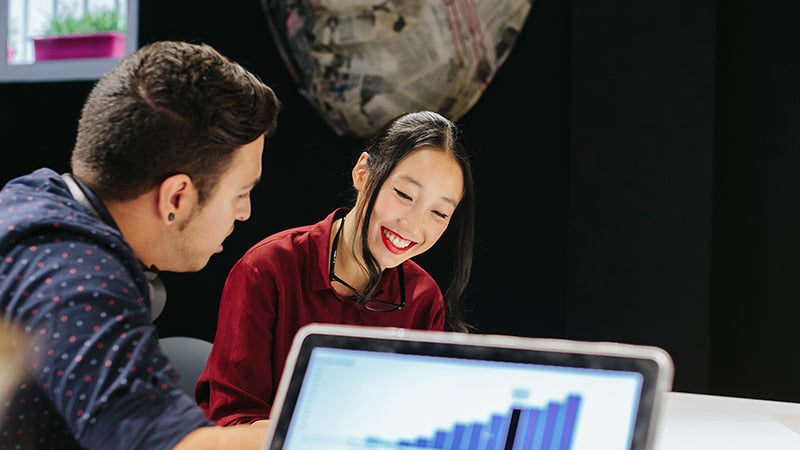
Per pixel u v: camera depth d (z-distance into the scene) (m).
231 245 3.87
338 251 1.91
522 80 3.46
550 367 0.91
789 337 3.30
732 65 3.32
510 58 3.47
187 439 1.01
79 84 4.10
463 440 0.90
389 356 0.97
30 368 1.04
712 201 3.22
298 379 0.97
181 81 1.17
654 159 3.26
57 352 1.02
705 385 3.24
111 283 1.06
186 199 1.20
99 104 1.19
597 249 3.33
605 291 3.33
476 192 3.54
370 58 3.56
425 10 3.48
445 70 3.49
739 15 3.31
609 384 0.89
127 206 1.19
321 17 3.62
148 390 1.01
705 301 3.23
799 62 3.25
